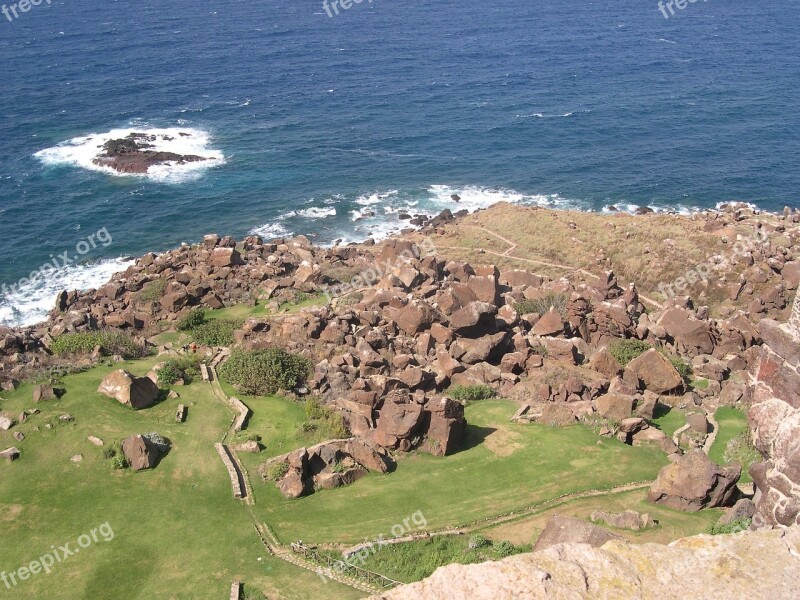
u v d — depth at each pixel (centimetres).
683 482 3606
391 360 5600
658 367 5441
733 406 5259
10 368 5122
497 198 12412
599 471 4097
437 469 4191
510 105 17788
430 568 3300
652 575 1305
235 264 7969
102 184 12612
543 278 7975
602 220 10256
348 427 4569
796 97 17925
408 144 15112
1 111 16650
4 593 3247
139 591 3262
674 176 13300
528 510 3741
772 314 7444
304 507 3856
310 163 13912
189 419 4672
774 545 1354
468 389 5269
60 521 3706
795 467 1905
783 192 12556
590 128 16088
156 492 3938
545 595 1251
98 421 4506
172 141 14925
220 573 3369
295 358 5438
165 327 6788
